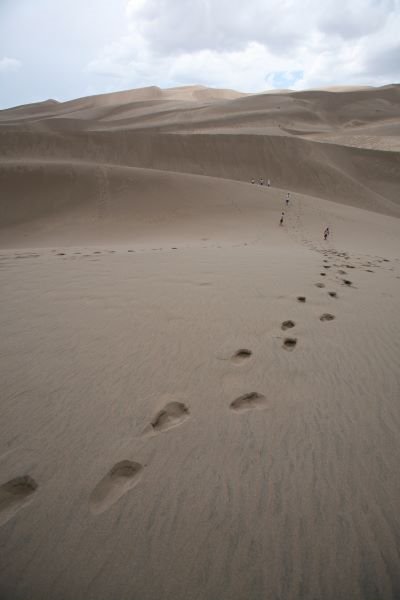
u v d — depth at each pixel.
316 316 3.97
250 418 2.35
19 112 103.94
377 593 1.43
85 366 2.83
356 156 43.69
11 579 1.43
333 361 3.08
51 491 1.79
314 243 14.43
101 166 25.23
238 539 1.59
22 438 2.10
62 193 22.72
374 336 3.58
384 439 2.19
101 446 2.07
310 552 1.55
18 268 5.63
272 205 21.98
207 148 43.69
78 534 1.59
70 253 7.91
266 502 1.77
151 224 19.11
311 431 2.25
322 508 1.74
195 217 19.75
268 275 5.46
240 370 2.89
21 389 2.53
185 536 1.59
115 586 1.40
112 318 3.66
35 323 3.50
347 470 1.96
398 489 1.85
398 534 1.64
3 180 23.36
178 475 1.90
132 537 1.58
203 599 1.37
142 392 2.56
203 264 6.02
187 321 3.66
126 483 1.85
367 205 33.53
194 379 2.74
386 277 6.05
